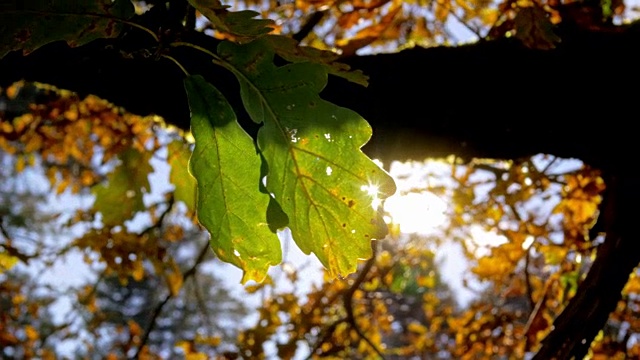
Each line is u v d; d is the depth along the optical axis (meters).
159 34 0.59
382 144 0.88
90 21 0.57
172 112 0.85
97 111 1.44
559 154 0.91
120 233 1.45
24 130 1.51
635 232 0.89
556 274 1.28
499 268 1.32
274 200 0.56
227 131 0.57
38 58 0.82
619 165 0.88
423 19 1.53
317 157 0.57
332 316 1.88
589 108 0.85
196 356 1.76
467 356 1.69
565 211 1.22
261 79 0.57
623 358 1.28
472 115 0.86
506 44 0.88
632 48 0.86
